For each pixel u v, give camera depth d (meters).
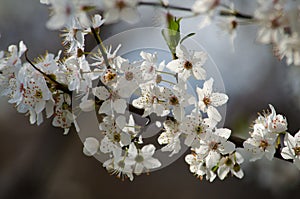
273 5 0.49
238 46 1.05
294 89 1.01
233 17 0.50
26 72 0.56
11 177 1.18
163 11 0.54
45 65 0.56
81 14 0.50
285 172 1.08
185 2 0.52
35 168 1.18
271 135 0.57
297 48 0.50
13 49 0.57
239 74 1.10
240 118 0.78
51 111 0.57
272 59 1.05
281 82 1.05
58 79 0.56
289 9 0.49
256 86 1.10
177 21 0.54
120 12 0.49
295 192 1.08
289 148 0.57
